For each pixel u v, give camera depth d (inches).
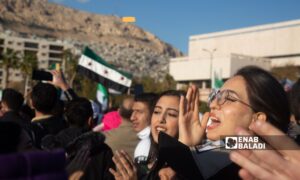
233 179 74.2
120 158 102.6
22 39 6254.9
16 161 35.9
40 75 258.1
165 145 81.7
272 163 41.7
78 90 2413.9
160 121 137.3
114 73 431.8
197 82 4468.5
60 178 38.9
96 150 146.6
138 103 208.7
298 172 40.9
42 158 37.7
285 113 81.9
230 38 4867.1
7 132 64.1
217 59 4148.6
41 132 191.5
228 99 81.4
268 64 4279.0
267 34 4534.9
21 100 215.9
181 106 95.0
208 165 77.5
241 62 4094.5
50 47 6387.8
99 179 143.1
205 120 93.1
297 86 106.4
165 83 3951.8
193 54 5246.1
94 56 429.1
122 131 207.6
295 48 4303.6
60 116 222.8
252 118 80.4
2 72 5078.7
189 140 91.7
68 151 139.5
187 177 77.6
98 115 378.3
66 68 3563.0
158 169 94.6
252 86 81.0
